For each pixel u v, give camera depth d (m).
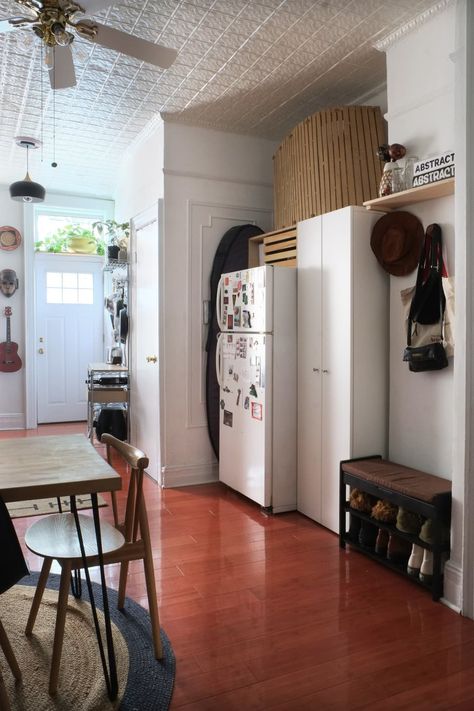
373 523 2.85
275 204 4.24
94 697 1.83
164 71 3.43
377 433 3.20
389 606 2.46
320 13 2.78
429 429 2.89
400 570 2.71
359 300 3.12
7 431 6.23
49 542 1.99
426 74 2.84
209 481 4.46
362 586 2.65
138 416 4.99
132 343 5.15
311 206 3.73
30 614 2.17
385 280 3.19
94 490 1.82
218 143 4.41
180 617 2.36
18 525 3.43
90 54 3.19
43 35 2.16
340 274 3.17
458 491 2.43
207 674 1.97
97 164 5.47
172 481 4.32
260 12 2.78
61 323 6.76
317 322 3.40
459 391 2.42
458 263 2.41
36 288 6.63
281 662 2.04
